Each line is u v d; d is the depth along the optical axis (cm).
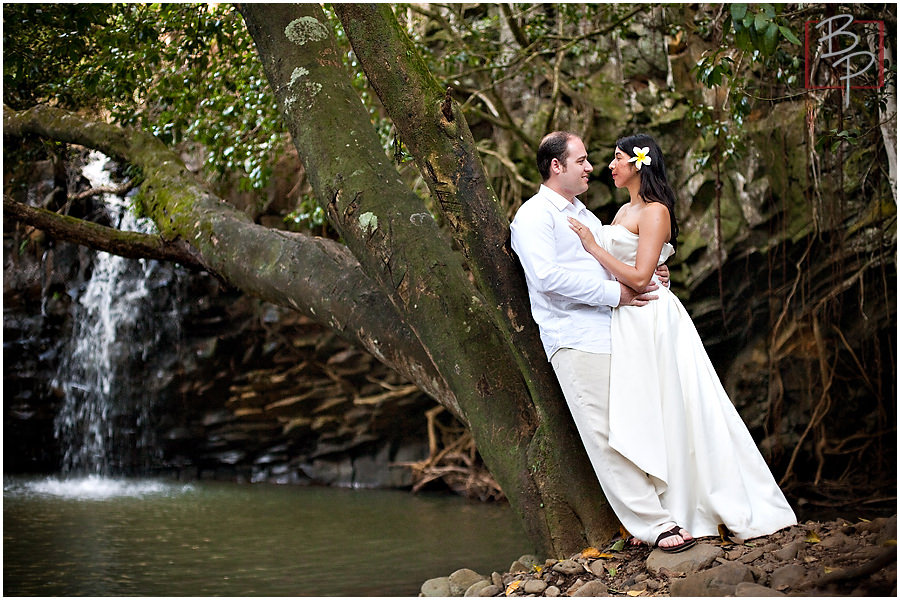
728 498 330
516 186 1072
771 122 1065
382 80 376
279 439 1345
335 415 1308
